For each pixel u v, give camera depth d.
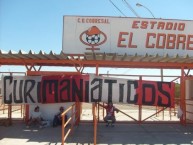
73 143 10.63
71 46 16.77
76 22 16.86
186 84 16.30
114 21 16.92
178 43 17.09
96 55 12.95
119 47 16.84
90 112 21.19
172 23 17.14
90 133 12.52
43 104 14.41
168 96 14.13
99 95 13.88
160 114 20.72
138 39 16.94
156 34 17.03
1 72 14.70
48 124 13.98
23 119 15.66
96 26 16.88
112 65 15.79
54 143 10.58
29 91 14.20
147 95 14.05
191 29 17.20
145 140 11.35
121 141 11.11
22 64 16.03
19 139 11.20
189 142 11.06
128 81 14.02
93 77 13.94
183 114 15.01
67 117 14.34
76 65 16.22
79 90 13.89
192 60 13.75
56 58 14.11
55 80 14.07
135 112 21.88
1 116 17.91
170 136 12.18
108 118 14.34
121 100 13.98
